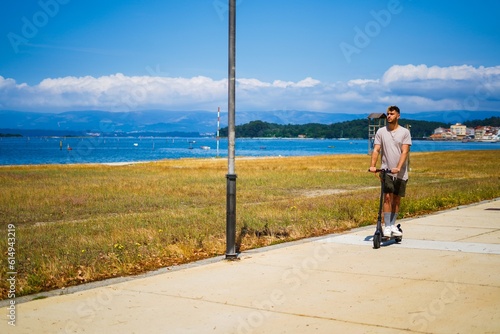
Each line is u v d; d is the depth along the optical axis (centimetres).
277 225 1119
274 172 3509
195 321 518
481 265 730
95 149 14125
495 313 527
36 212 1546
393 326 495
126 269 756
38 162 6656
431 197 1568
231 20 793
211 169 3897
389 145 876
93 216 1466
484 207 1431
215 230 1063
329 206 1434
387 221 898
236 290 621
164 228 1091
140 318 529
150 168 4053
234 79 799
